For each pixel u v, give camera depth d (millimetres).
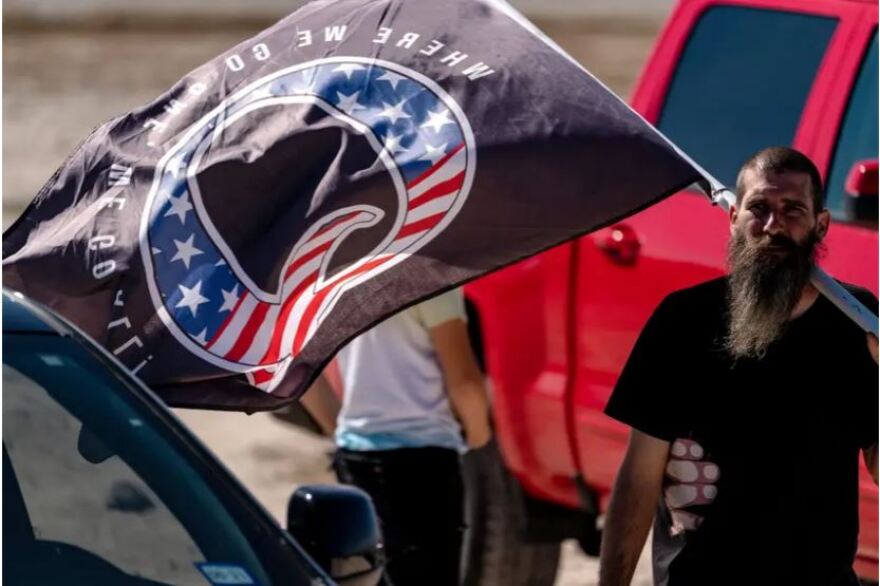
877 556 11273
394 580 10648
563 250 12859
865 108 11945
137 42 59906
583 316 12680
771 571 8070
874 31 12055
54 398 6859
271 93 8703
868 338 8062
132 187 8688
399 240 8242
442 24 8711
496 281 13156
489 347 13234
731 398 8016
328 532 6965
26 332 7090
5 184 34031
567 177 8141
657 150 8133
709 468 8078
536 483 13188
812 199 7957
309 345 8102
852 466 8172
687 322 8086
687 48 13094
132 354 8422
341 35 8805
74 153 8883
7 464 6730
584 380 12711
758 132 12500
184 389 8336
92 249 8570
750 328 7887
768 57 12641
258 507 6902
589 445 12703
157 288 8461
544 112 8273
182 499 6746
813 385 7996
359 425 10703
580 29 67188
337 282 8250
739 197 8055
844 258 11453
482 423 10672
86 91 47938
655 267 12250
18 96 46875
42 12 69062
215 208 8492
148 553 6508
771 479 8023
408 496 10641
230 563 6551
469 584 13133
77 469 6742
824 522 8102
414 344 10617
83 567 6391
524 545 13141
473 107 8367
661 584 8227
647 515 8258
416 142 8359
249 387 8219
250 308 8352
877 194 11133
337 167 8406
